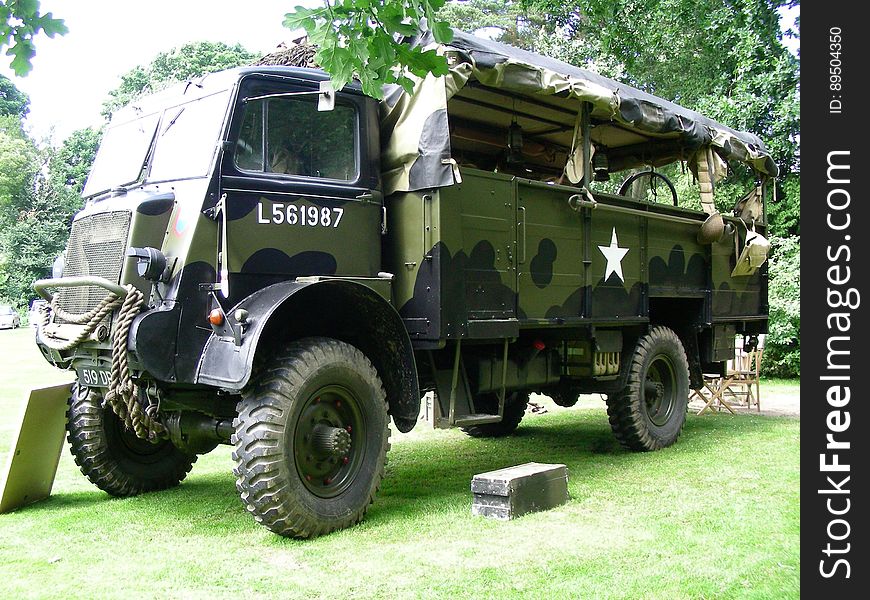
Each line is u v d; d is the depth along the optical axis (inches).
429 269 215.2
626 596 146.4
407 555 172.6
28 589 155.9
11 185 1685.5
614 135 337.1
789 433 331.3
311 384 187.8
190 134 203.3
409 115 217.6
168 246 191.5
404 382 208.2
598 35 698.2
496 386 258.4
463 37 218.2
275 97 202.2
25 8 176.9
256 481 179.2
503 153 347.6
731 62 654.5
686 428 349.7
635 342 301.1
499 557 169.8
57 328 204.4
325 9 155.0
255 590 153.6
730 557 167.5
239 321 180.5
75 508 221.1
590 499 221.3
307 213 204.4
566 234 263.4
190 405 196.7
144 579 160.7
